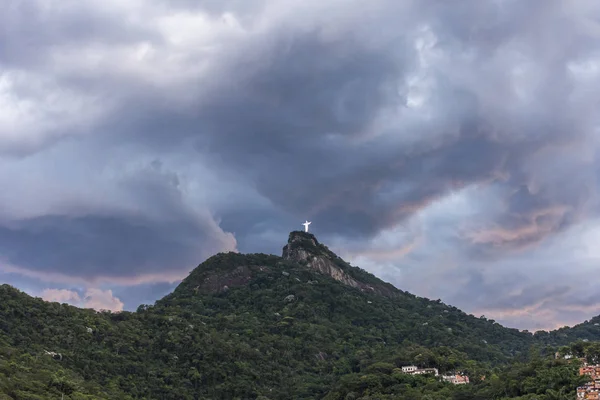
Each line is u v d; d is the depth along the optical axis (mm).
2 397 199875
